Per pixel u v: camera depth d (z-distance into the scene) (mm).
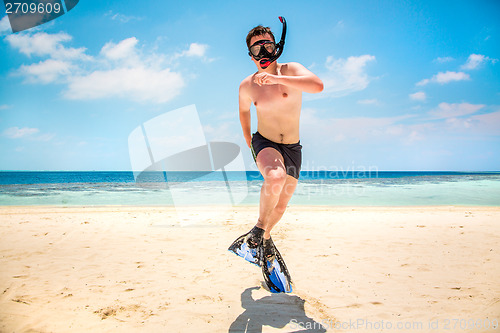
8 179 45719
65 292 3105
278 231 6148
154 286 3287
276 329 2375
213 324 2457
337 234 5863
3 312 2621
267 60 2709
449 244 4973
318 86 2430
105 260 4250
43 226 6754
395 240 5316
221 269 3871
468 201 11930
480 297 2877
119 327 2396
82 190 17906
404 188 17969
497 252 4461
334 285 3287
